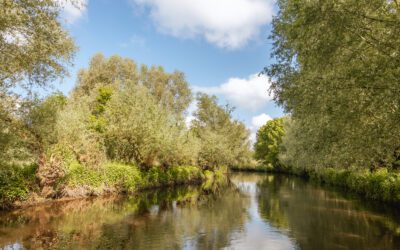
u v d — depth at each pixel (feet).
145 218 61.52
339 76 35.04
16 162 62.59
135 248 41.32
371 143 37.32
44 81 53.11
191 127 218.79
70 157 80.64
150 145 107.34
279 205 82.02
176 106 231.30
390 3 34.42
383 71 31.12
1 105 53.83
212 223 58.44
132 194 98.53
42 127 64.80
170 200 89.30
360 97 34.76
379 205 81.35
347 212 71.00
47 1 44.01
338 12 31.86
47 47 45.37
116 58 219.61
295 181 172.45
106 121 115.65
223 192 114.21
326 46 33.94
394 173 81.46
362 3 31.50
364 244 44.70
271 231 52.54
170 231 51.37
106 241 44.29
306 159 90.58
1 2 37.24
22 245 41.04
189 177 150.82
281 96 54.75
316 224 58.23
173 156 129.90
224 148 193.77
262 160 299.79
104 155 94.02
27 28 42.96
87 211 66.69
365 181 97.71
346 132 40.04
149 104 112.47
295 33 41.06
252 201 89.56
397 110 32.73
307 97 41.14
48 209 66.80
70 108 93.56
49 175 71.61
